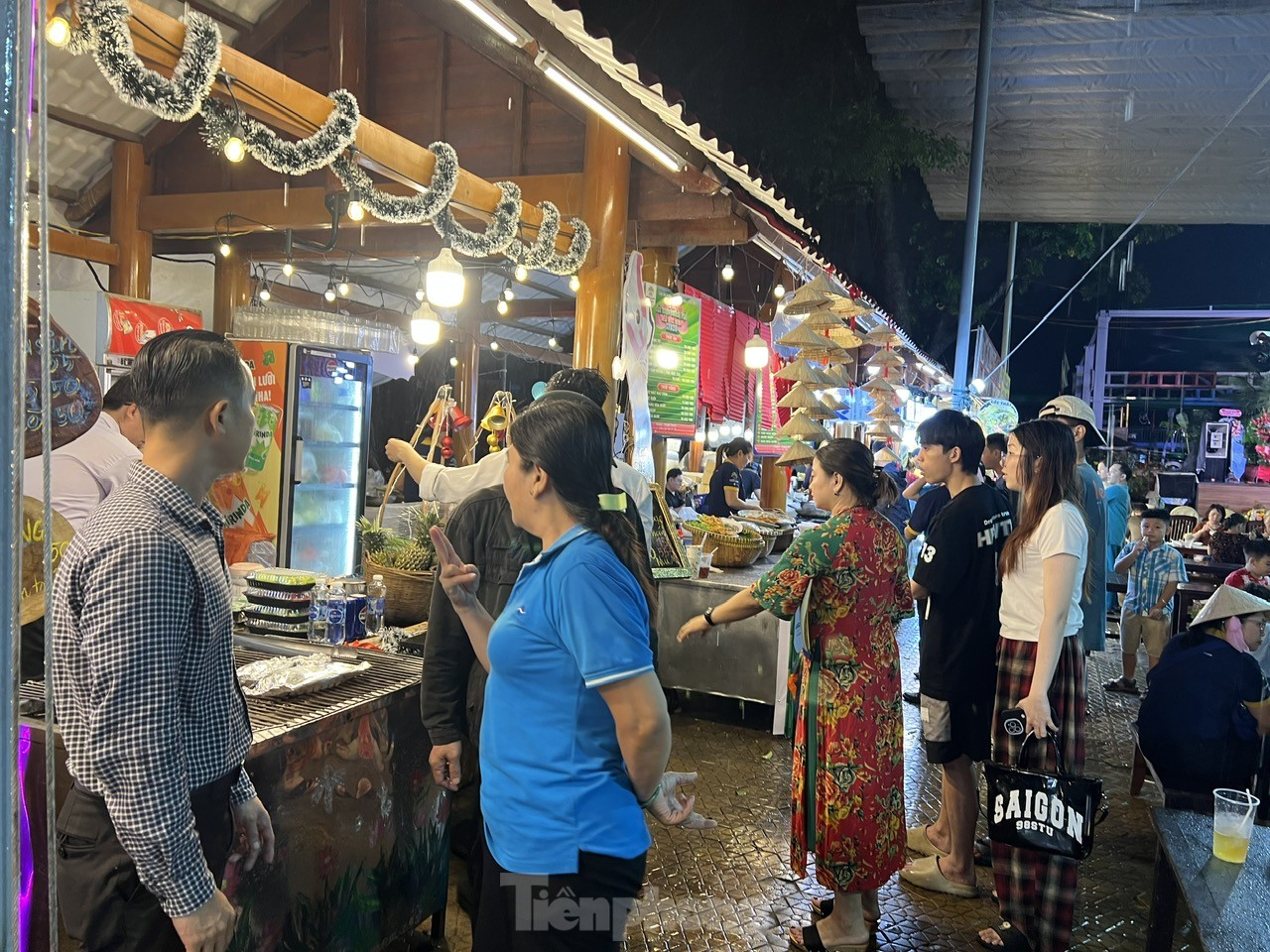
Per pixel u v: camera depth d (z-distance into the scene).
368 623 3.27
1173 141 10.87
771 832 3.95
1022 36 8.90
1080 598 3.01
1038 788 2.76
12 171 0.62
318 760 2.29
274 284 8.41
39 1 0.64
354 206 4.09
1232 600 3.39
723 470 7.32
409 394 12.45
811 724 2.95
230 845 1.80
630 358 5.21
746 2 9.03
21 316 0.63
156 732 1.50
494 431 4.35
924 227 14.66
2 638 0.62
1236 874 2.28
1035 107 10.45
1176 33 8.30
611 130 4.94
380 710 2.52
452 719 2.48
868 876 2.91
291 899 2.20
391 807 2.61
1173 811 2.74
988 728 3.31
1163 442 22.80
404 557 3.49
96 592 1.50
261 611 3.07
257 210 5.70
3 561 0.62
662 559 5.15
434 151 4.02
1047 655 2.79
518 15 2.93
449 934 3.02
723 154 3.99
